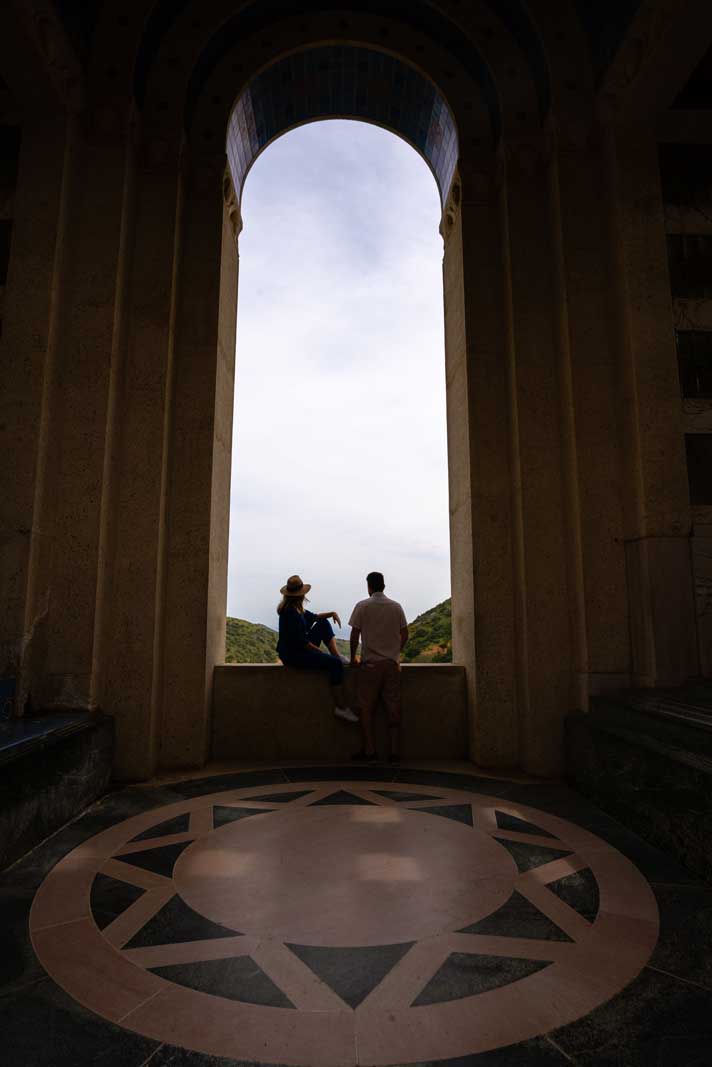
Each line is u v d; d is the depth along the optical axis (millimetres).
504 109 6328
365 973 2346
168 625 5746
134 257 5957
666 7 4980
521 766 5641
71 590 5219
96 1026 2041
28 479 5105
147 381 5785
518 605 5816
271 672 6137
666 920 2773
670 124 5883
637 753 3992
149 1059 1890
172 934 2643
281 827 4012
